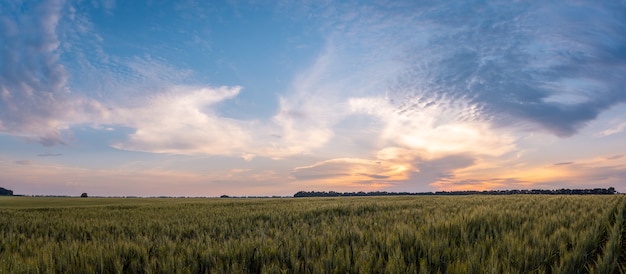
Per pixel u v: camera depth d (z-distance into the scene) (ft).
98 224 47.42
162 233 35.99
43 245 28.30
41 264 20.17
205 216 58.59
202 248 22.53
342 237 25.58
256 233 32.32
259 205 91.56
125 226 44.96
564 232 25.12
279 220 47.14
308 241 23.02
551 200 77.61
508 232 26.40
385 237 24.41
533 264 18.15
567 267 17.13
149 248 23.43
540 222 31.40
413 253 19.56
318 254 20.40
